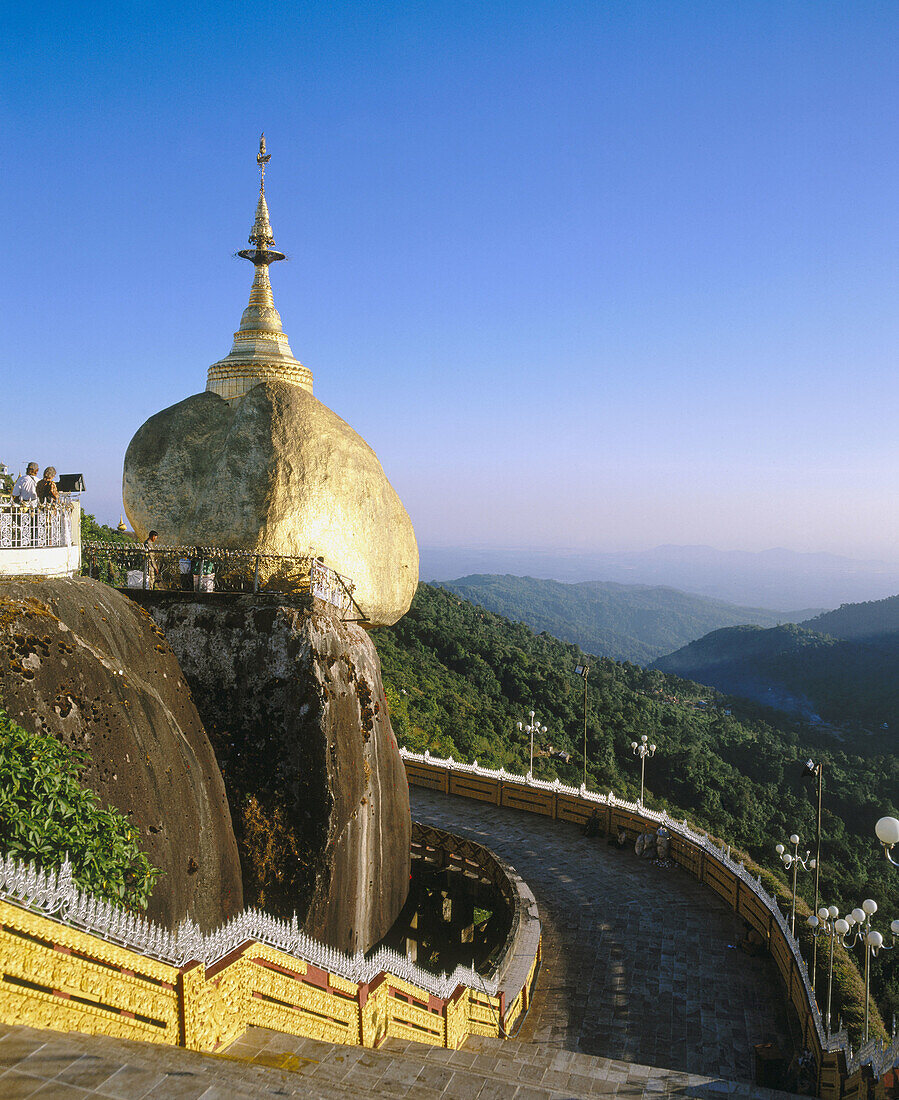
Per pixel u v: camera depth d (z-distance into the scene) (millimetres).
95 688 11414
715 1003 17359
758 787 76625
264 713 15625
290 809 14977
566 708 82125
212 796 13711
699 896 23078
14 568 12125
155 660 14234
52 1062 6195
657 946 19969
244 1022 8914
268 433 19766
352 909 15672
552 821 29562
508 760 60875
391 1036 11844
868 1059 12500
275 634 16016
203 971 8289
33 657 10664
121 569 18156
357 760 16328
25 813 7711
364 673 17938
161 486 20516
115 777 11000
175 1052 7191
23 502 12875
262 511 18969
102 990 7145
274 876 14547
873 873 62969
